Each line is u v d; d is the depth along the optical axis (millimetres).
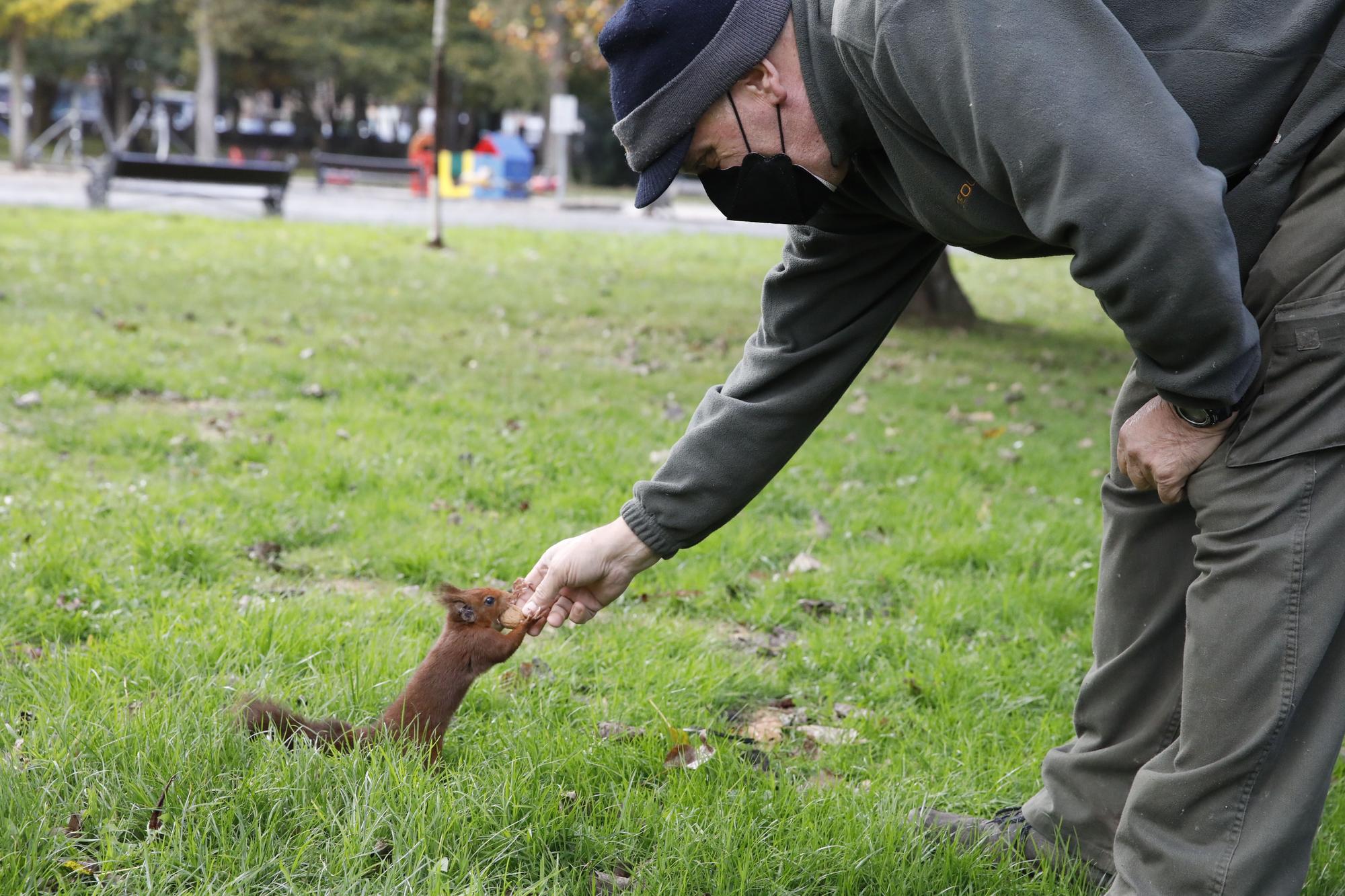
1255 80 2023
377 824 2469
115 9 35719
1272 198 2076
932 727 3471
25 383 7016
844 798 2818
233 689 3148
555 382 8328
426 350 9211
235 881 2287
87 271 12086
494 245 17875
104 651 3426
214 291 11469
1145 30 2029
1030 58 1854
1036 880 2588
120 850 2408
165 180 19750
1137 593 2553
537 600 2795
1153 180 1794
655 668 3629
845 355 2619
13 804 2463
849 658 3916
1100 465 6777
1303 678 2035
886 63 1973
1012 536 5141
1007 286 17500
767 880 2477
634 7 2168
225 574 4375
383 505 5207
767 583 4598
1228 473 2119
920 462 6488
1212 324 1867
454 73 45969
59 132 42656
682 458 2686
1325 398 2027
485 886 2398
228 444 6051
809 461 6379
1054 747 3209
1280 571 2047
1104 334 12914
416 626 3912
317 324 10117
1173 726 2533
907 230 2525
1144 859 2197
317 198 27375
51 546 4234
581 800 2766
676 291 14000
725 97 2174
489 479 5641
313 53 44188
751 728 3473
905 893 2506
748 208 2291
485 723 3227
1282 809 2072
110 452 5844
